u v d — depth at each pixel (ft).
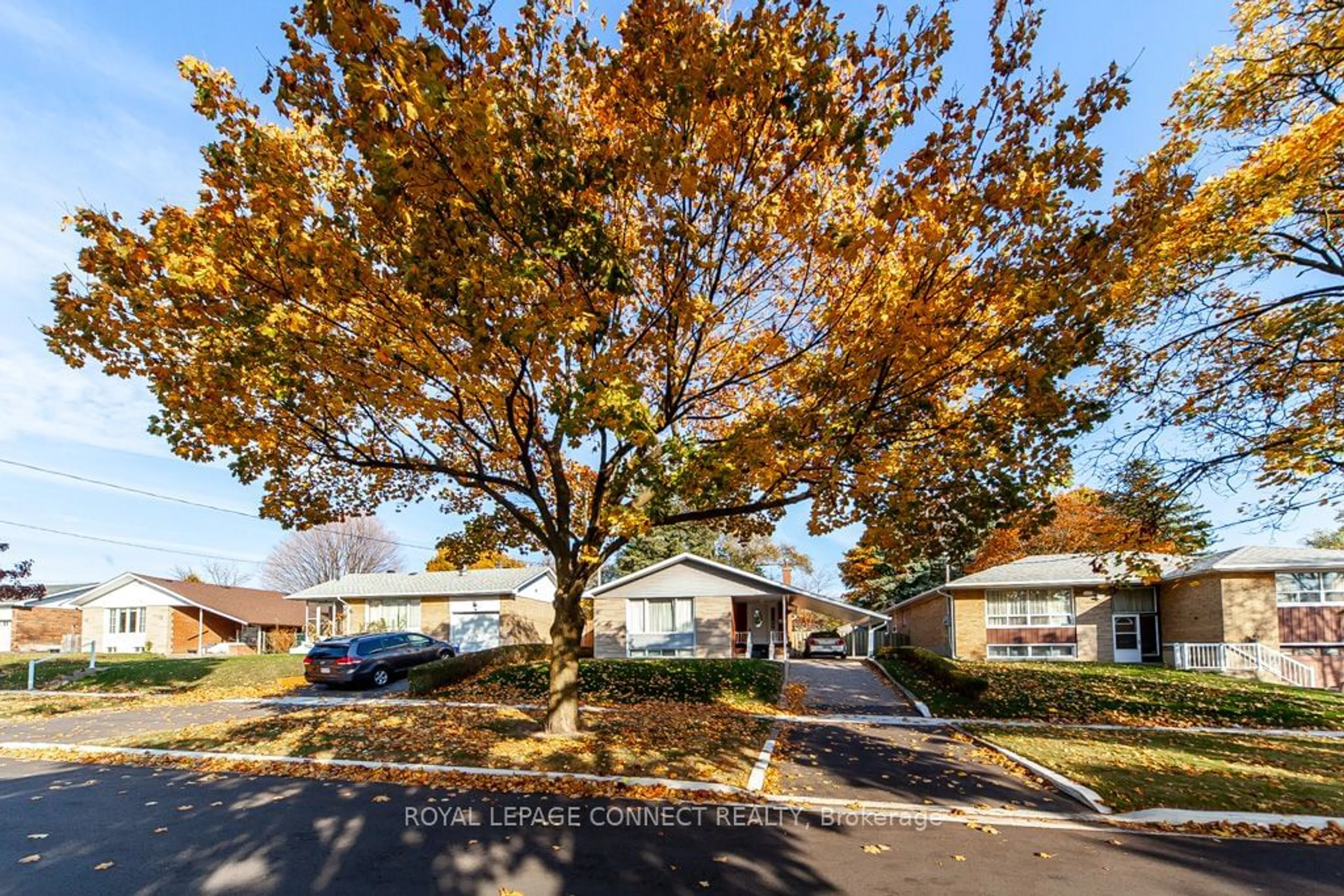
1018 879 18.72
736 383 35.88
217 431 28.04
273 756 34.42
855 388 27.66
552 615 121.19
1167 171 33.06
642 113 24.77
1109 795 26.96
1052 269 24.48
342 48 19.81
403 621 106.42
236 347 25.41
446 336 27.86
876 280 27.68
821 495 31.76
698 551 136.56
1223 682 61.00
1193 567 76.89
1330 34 36.19
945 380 28.22
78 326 26.21
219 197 24.76
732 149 24.36
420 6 21.12
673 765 31.30
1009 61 22.74
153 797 27.66
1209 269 39.83
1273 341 39.47
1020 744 37.29
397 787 28.60
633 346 29.89
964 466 27.91
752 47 21.86
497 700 54.80
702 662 69.15
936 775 31.12
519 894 17.56
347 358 27.30
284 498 35.94
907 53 21.99
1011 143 23.99
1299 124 37.96
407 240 25.16
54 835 22.76
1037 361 24.90
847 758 34.47
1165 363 41.91
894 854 20.61
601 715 45.93
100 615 123.34
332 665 63.26
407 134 20.62
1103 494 44.09
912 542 32.63
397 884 18.25
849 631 160.25
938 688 58.29
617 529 31.50
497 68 22.38
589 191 24.79
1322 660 72.08
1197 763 32.53
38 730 45.88
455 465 40.52
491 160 21.11
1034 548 115.96
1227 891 18.06
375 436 34.60
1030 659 88.33
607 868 19.35
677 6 22.65
